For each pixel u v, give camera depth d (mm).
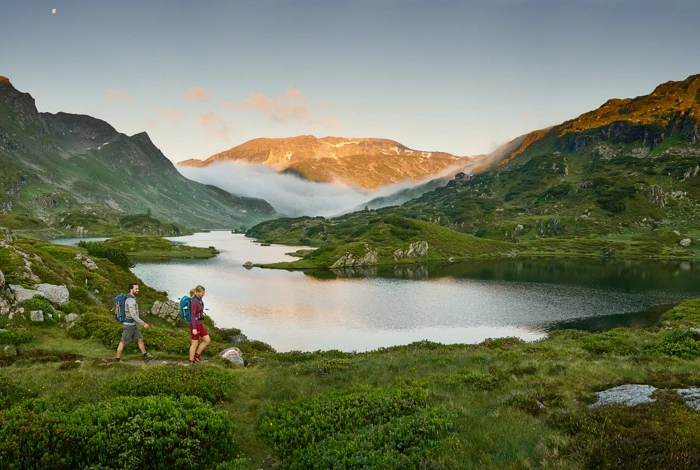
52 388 13047
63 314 25047
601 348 23359
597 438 8414
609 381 13727
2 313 22891
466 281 132375
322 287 116750
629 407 10250
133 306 18125
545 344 25938
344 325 70312
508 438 9125
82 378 14328
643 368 16109
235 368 18453
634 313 82125
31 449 7902
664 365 16953
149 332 25000
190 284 111875
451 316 78875
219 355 21609
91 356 19750
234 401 13430
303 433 10312
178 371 14695
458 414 11047
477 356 21250
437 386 14539
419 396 12484
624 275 144625
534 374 15867
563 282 128250
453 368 18125
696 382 12625
